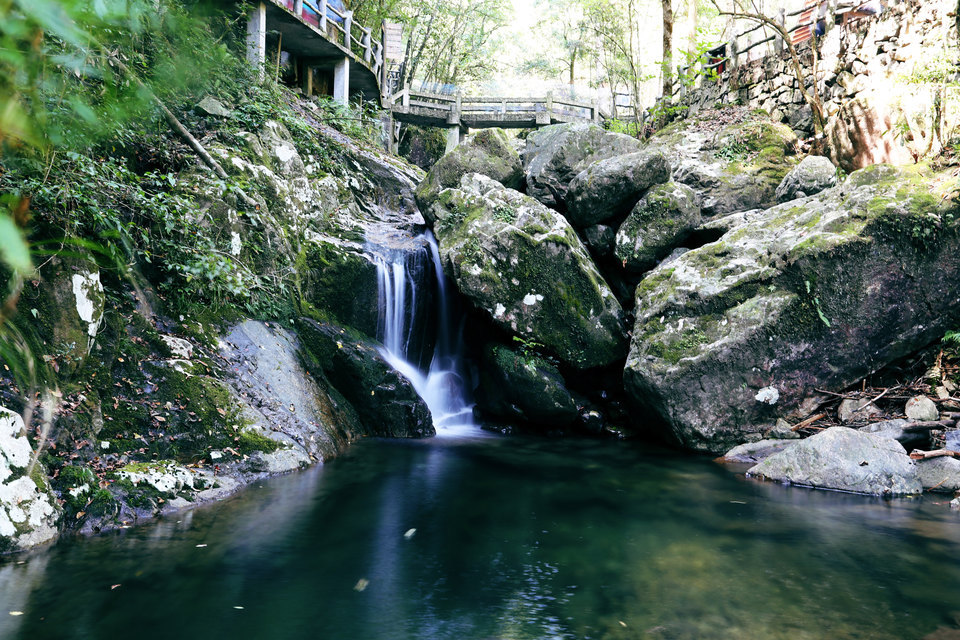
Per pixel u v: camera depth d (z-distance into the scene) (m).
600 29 23.22
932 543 5.08
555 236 9.46
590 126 11.16
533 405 9.46
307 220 9.93
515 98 22.33
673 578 4.39
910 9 9.75
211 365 6.93
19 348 1.37
